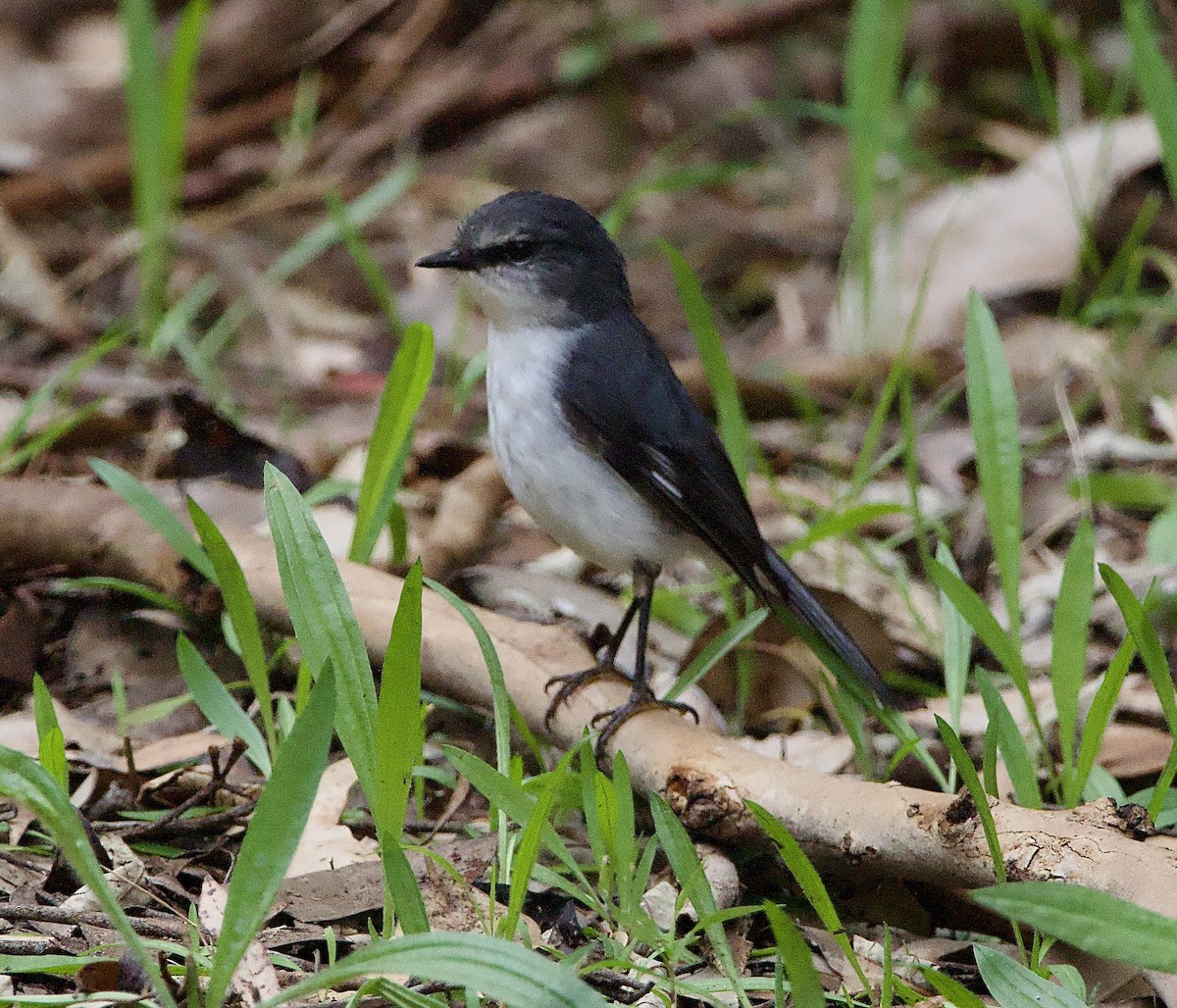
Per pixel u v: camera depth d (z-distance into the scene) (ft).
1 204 60.44
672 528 31.99
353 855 25.44
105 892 18.02
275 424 45.50
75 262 58.49
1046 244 52.34
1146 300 48.62
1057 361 48.73
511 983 17.08
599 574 38.86
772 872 25.68
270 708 25.77
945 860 22.84
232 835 26.04
